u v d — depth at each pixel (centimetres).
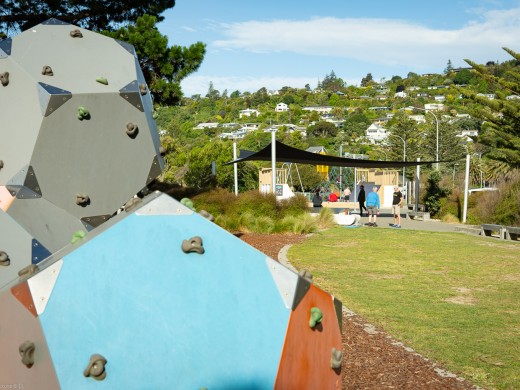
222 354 173
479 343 556
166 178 3497
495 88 2447
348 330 590
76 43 391
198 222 186
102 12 1581
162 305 173
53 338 164
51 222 344
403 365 484
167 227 182
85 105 357
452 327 615
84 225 359
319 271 961
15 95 354
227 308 178
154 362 167
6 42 370
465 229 1725
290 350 182
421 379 452
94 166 364
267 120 16538
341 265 1030
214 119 17500
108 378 164
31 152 342
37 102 347
